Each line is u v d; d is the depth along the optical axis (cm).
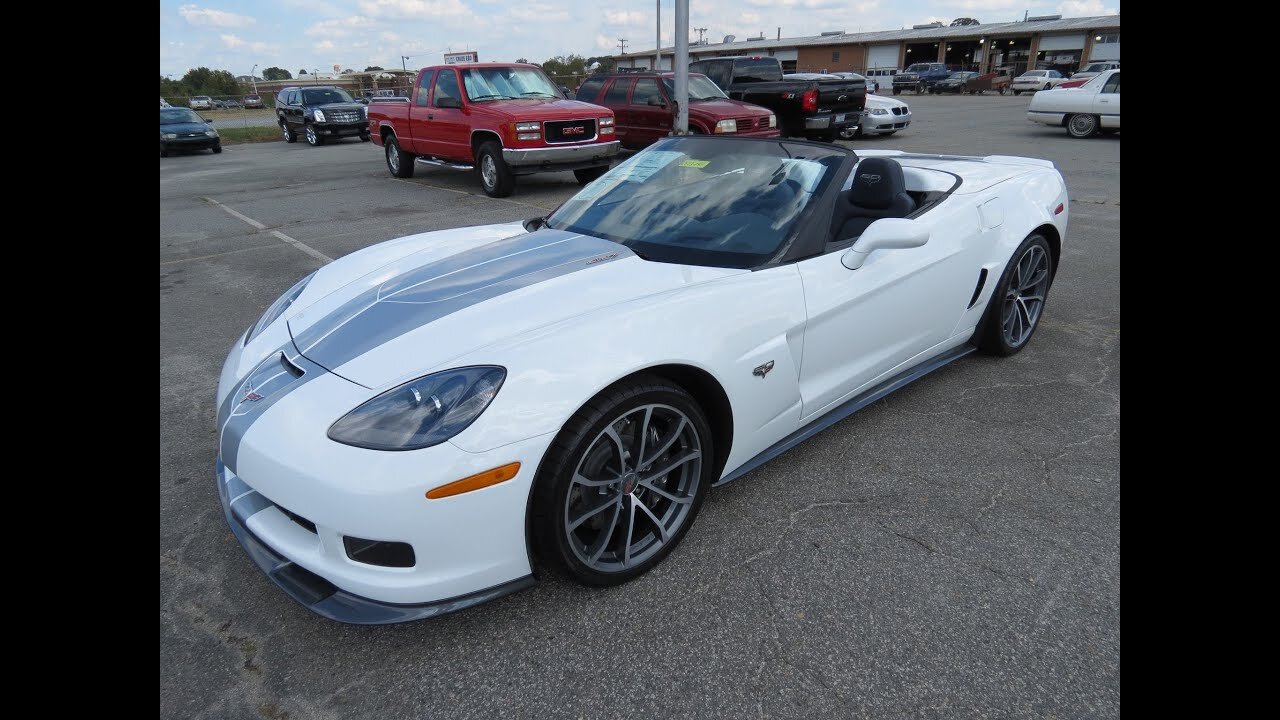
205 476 286
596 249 262
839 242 275
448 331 208
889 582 217
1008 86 4444
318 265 622
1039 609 205
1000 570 221
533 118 909
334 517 177
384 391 189
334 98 2095
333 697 182
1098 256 568
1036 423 312
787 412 256
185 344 436
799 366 255
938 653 191
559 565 201
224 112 4681
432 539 179
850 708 174
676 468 230
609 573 212
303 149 1953
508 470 181
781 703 176
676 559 230
